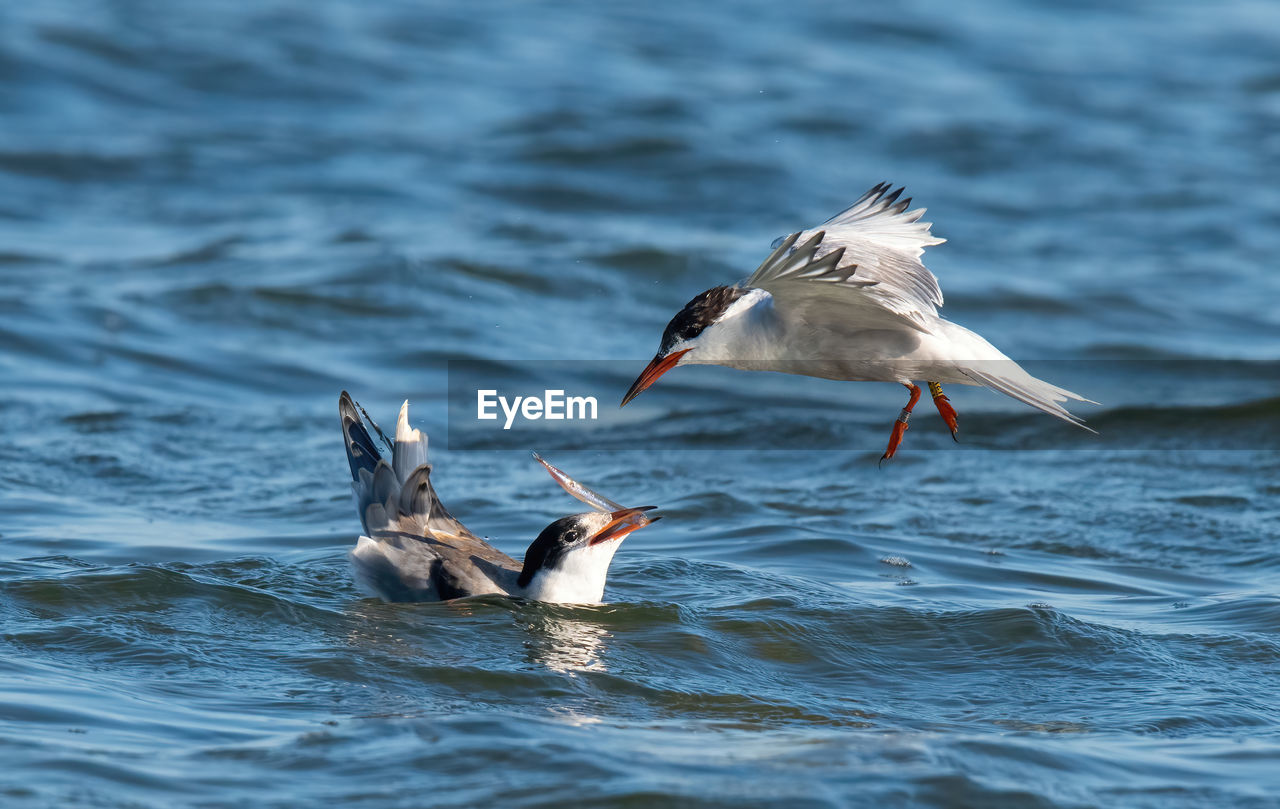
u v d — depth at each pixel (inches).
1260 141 1240.8
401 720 306.7
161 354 708.0
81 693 315.0
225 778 271.1
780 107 1263.5
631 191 1057.5
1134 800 274.5
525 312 823.7
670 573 432.1
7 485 511.5
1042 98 1339.8
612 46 1441.9
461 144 1150.3
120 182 1031.0
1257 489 559.2
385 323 783.7
